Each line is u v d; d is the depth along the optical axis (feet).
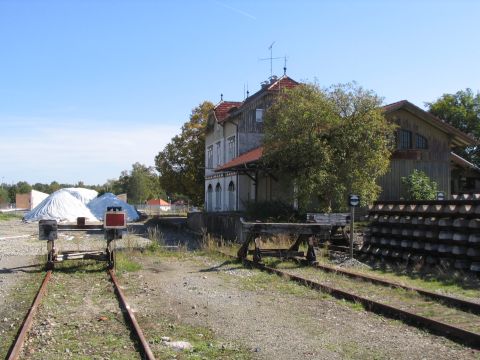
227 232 69.62
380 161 60.70
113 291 33.22
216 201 121.70
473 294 31.22
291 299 30.55
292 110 60.29
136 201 300.40
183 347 20.74
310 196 61.11
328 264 44.29
